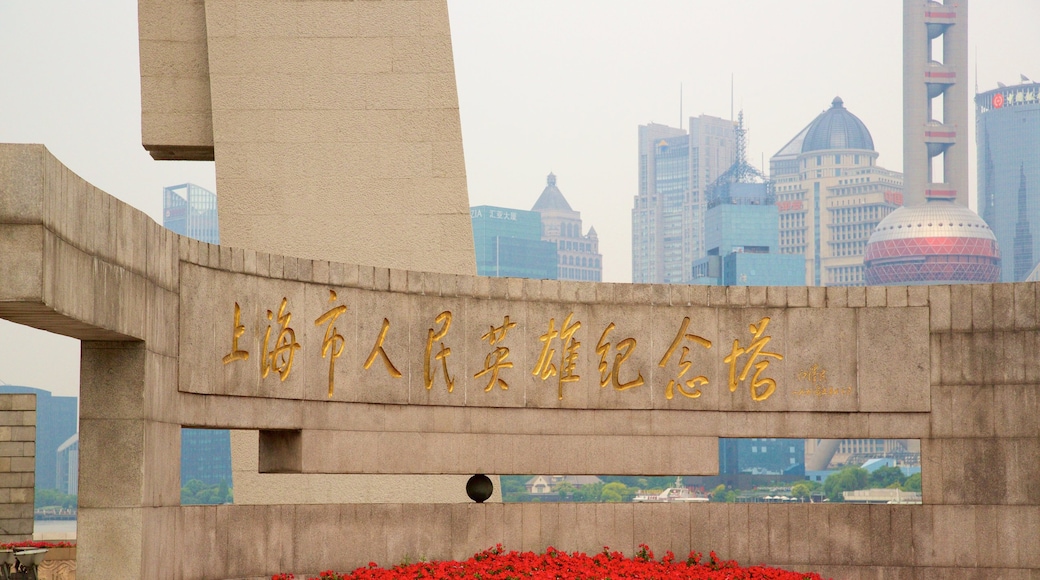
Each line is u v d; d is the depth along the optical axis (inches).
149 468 474.6
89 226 412.2
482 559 593.9
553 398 633.0
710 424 642.8
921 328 642.8
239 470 745.6
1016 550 621.0
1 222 363.3
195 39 874.8
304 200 814.5
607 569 573.0
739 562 629.6
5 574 655.1
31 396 988.6
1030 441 624.7
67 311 389.4
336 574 561.6
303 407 573.0
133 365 469.7
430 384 613.3
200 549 522.9
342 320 590.2
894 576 627.8
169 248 502.3
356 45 829.2
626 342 642.8
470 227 817.5
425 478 758.5
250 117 820.0
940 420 637.9
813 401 644.1
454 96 826.2
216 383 531.8
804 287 650.2
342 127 821.9
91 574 460.4
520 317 633.6
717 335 647.8
